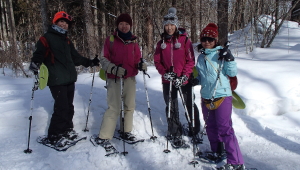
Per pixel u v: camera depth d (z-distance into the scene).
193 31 11.45
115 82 3.25
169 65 3.23
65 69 3.14
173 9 3.35
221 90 2.78
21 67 8.27
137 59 3.42
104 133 3.24
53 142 3.25
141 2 9.84
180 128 3.38
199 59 2.96
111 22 12.61
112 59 3.27
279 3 8.66
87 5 10.21
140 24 10.12
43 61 3.08
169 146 3.34
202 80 2.92
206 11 10.91
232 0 10.45
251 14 8.75
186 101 3.37
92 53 9.53
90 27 10.19
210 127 3.02
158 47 3.32
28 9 15.01
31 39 14.17
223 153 2.99
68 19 3.13
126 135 3.50
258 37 9.76
